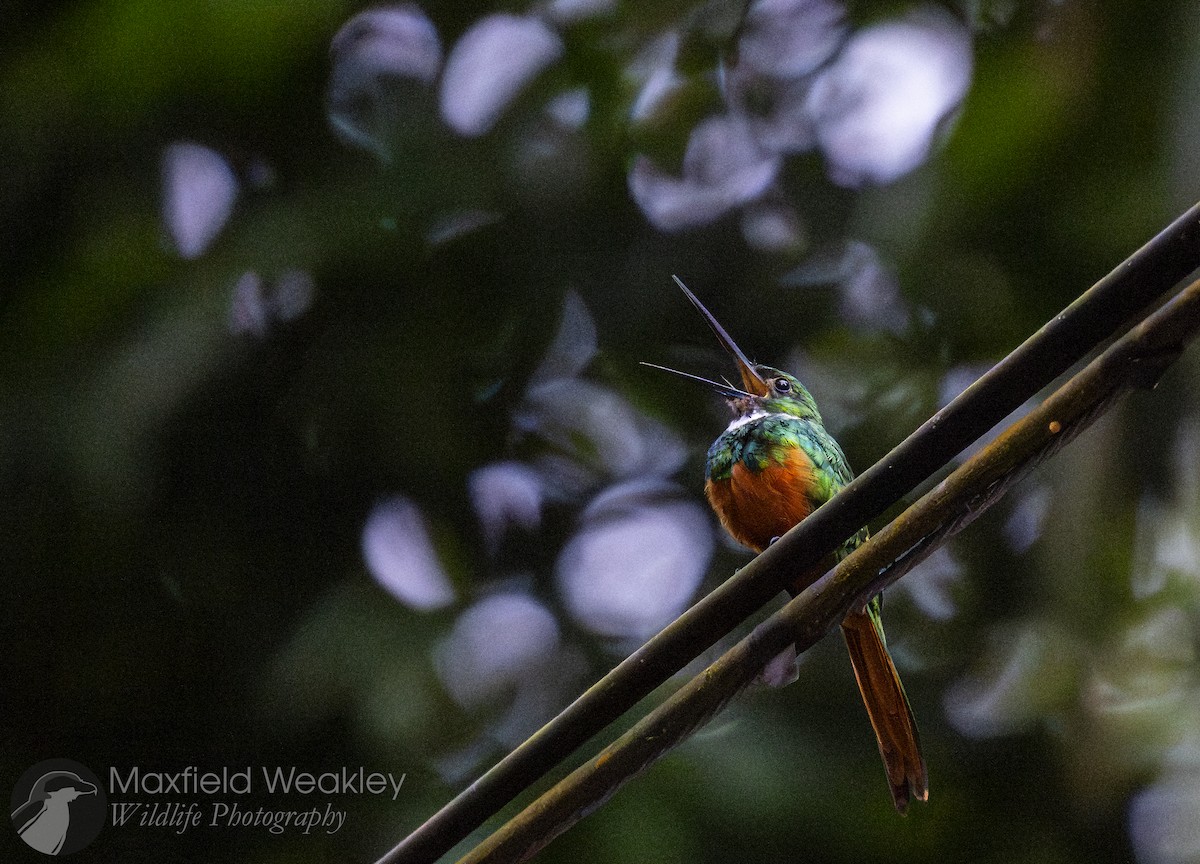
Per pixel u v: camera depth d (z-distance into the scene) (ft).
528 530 39.60
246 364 36.86
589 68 38.81
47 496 34.99
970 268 36.50
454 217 38.14
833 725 34.81
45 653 38.09
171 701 37.78
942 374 38.96
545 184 38.27
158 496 36.42
